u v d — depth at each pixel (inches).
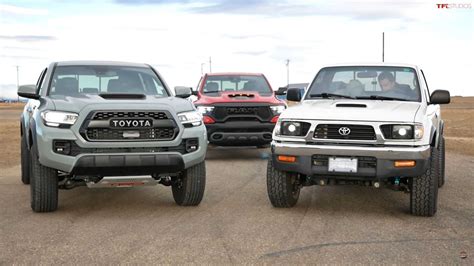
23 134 372.8
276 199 291.6
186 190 294.0
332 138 273.4
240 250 213.8
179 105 291.7
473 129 1029.2
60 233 239.6
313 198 327.3
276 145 280.8
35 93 306.0
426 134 267.6
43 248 215.3
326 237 233.9
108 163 268.4
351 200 321.1
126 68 335.6
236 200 320.2
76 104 276.2
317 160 274.4
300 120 279.1
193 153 285.7
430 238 231.9
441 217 274.4
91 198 328.2
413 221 265.6
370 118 271.0
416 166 262.7
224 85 565.0
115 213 284.0
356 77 331.3
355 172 268.2
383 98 315.3
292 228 250.5
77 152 269.7
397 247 217.6
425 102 310.0
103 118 271.9
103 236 234.5
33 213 283.1
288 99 334.6
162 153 276.2
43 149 269.4
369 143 268.4
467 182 389.1
